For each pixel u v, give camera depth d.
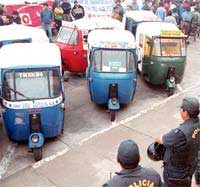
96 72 11.95
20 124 9.90
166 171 5.97
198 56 19.14
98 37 12.59
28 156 9.91
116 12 20.73
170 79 13.70
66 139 10.70
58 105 10.05
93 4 21.77
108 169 9.22
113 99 11.94
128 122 11.73
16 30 14.05
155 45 13.76
